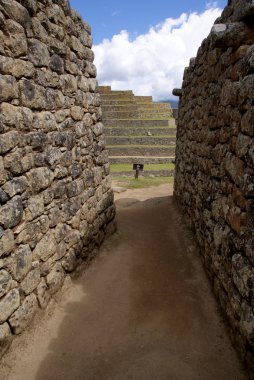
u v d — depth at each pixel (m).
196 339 3.14
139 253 5.11
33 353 2.99
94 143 5.01
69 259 4.08
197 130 5.27
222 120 3.68
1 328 2.78
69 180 4.11
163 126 18.77
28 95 3.18
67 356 2.98
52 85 3.67
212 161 4.16
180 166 7.07
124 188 10.48
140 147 15.87
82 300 3.84
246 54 2.78
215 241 3.76
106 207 5.50
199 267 4.51
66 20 4.02
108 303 3.78
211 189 4.17
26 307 3.14
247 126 2.72
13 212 2.93
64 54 3.96
